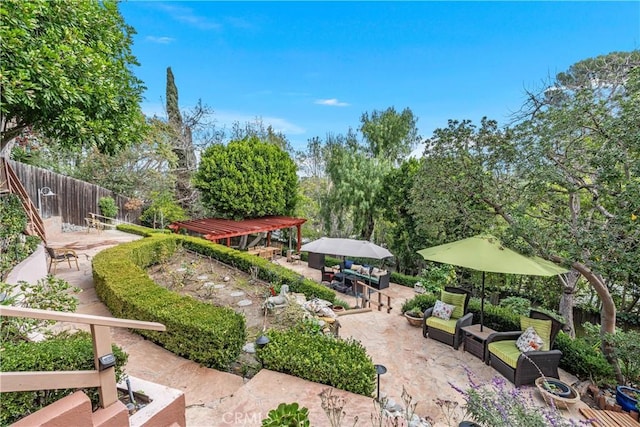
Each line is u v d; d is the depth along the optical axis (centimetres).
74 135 571
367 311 804
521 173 607
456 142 713
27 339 330
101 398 207
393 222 1376
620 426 385
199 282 864
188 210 2031
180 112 2133
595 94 514
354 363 387
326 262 1478
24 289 353
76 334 321
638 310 964
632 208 432
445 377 502
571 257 502
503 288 1154
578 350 540
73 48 518
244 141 1617
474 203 725
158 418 256
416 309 736
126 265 699
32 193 1245
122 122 661
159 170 1873
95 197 1535
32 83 446
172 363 439
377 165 1460
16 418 220
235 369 446
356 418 305
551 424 265
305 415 234
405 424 330
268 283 892
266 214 1598
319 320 623
